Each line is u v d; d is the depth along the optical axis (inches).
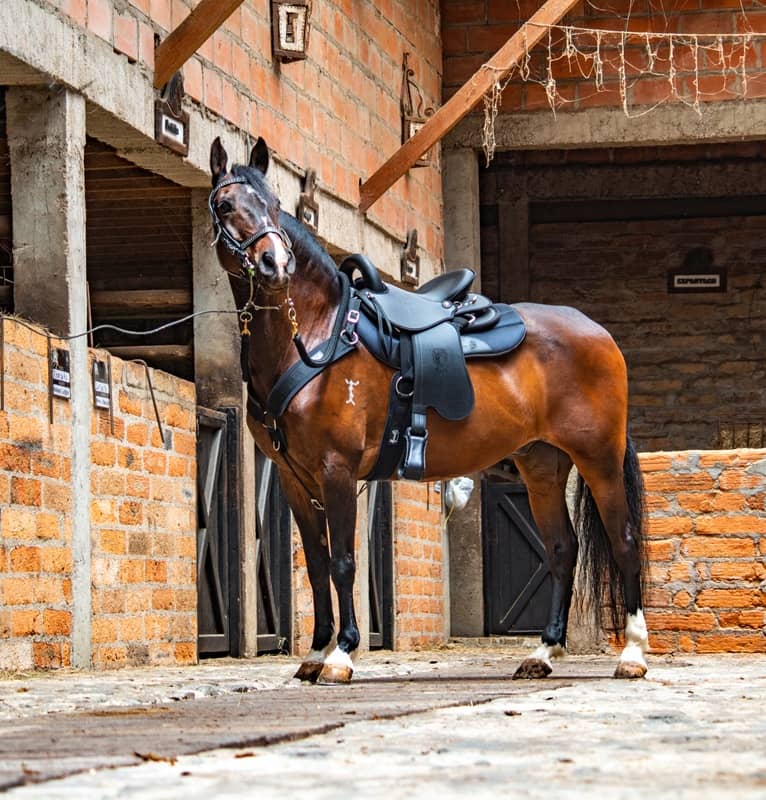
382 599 534.9
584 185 719.7
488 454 287.4
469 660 422.6
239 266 256.8
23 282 319.3
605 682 277.3
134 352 425.4
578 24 635.5
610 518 297.1
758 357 719.1
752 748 151.6
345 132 509.0
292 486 273.6
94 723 181.0
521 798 112.0
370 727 175.8
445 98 643.5
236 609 413.1
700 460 434.6
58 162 320.2
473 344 284.0
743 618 431.5
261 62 437.1
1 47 294.4
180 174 396.8
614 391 297.3
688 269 722.8
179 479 372.8
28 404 296.0
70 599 310.0
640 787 119.2
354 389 267.1
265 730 165.0
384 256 548.7
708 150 717.3
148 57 362.0
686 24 629.3
